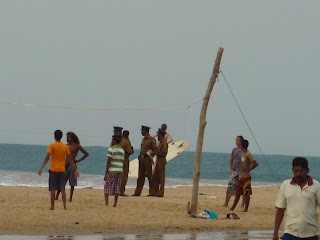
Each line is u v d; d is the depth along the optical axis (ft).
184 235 94.38
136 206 125.70
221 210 127.24
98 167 427.33
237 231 101.14
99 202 129.08
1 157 545.44
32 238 85.97
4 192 146.41
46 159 109.50
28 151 654.12
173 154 208.74
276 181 349.20
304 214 58.08
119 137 121.90
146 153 153.79
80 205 120.88
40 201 125.08
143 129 153.69
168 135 158.40
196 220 108.78
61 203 123.03
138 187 154.20
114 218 105.81
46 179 233.35
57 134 110.73
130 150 149.69
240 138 130.11
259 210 131.75
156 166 153.89
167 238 90.58
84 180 229.04
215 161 627.87
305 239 57.98
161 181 153.69
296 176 58.65
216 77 109.09
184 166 460.55
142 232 95.50
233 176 131.44
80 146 126.72
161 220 106.73
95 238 87.92
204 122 112.16
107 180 122.52
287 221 58.90
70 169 125.29
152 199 144.46
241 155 130.62
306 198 58.08
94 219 103.65
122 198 142.41
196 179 114.11
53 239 85.61
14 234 88.89
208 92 109.70
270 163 652.07
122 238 88.89
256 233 99.40
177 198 153.99
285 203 59.82
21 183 210.79
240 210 129.90
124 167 150.20
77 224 98.89
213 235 95.50
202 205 135.44
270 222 112.57
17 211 108.06
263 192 194.59
